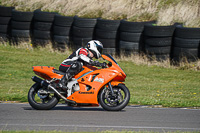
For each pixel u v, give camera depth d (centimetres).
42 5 6931
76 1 6712
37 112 2506
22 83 4375
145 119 2333
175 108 2867
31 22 6438
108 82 2583
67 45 6100
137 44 5447
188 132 1891
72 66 2545
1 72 4969
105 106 2581
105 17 6041
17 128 1973
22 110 2584
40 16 6191
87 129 1981
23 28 6425
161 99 3406
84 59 2522
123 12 6109
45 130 1930
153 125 2144
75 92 2561
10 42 6675
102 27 5588
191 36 4978
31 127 2011
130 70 5172
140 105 3050
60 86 2542
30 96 2589
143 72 5106
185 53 5078
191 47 5025
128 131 1883
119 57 5656
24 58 5866
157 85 4388
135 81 4622
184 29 4997
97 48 2631
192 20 5434
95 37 5812
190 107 2975
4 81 4453
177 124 2194
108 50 5656
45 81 2559
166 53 5272
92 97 2545
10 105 2839
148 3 6150
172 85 4400
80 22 5753
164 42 5194
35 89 2638
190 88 4197
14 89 3894
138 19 5781
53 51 6222
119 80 2650
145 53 5438
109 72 2564
